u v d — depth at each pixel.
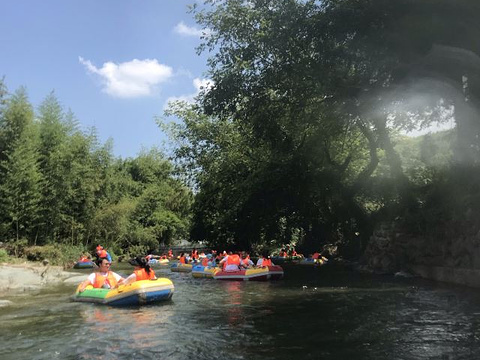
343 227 27.55
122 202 36.75
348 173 27.83
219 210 31.48
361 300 12.22
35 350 7.39
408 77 17.19
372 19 15.34
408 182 20.92
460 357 6.48
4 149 23.20
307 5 16.97
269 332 8.41
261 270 19.33
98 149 34.25
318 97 20.64
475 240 14.45
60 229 29.16
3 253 21.81
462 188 16.05
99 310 11.28
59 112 27.25
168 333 8.50
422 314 9.82
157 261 36.28
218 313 10.65
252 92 19.34
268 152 26.78
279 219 31.08
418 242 18.47
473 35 14.84
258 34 17.70
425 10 14.46
